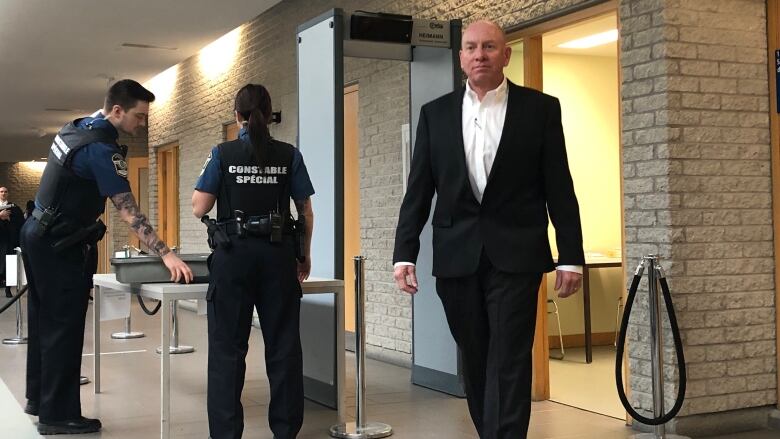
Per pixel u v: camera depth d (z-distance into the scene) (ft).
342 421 14.05
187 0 24.58
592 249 25.71
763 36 13.99
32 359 14.84
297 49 17.37
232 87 32.01
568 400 16.83
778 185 13.89
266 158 11.97
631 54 13.87
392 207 21.18
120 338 26.14
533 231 9.05
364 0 22.52
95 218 13.65
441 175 9.36
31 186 81.51
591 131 25.81
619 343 12.76
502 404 8.80
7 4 24.90
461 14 18.62
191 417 15.10
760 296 13.89
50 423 13.64
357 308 13.83
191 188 36.83
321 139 16.28
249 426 14.35
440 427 14.19
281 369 12.18
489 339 9.38
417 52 17.65
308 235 12.86
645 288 13.74
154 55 32.37
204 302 14.56
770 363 13.96
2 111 49.01
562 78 25.38
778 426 13.70
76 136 13.10
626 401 12.78
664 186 13.26
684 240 13.29
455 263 9.18
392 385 18.17
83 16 26.30
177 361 21.58
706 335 13.43
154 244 12.82
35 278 13.64
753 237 13.85
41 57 32.65
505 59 9.29
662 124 13.28
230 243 11.74
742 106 13.79
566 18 15.83
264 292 12.03
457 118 9.28
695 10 13.46
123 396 16.97
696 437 13.30
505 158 8.95
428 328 17.79
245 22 29.19
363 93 22.54
